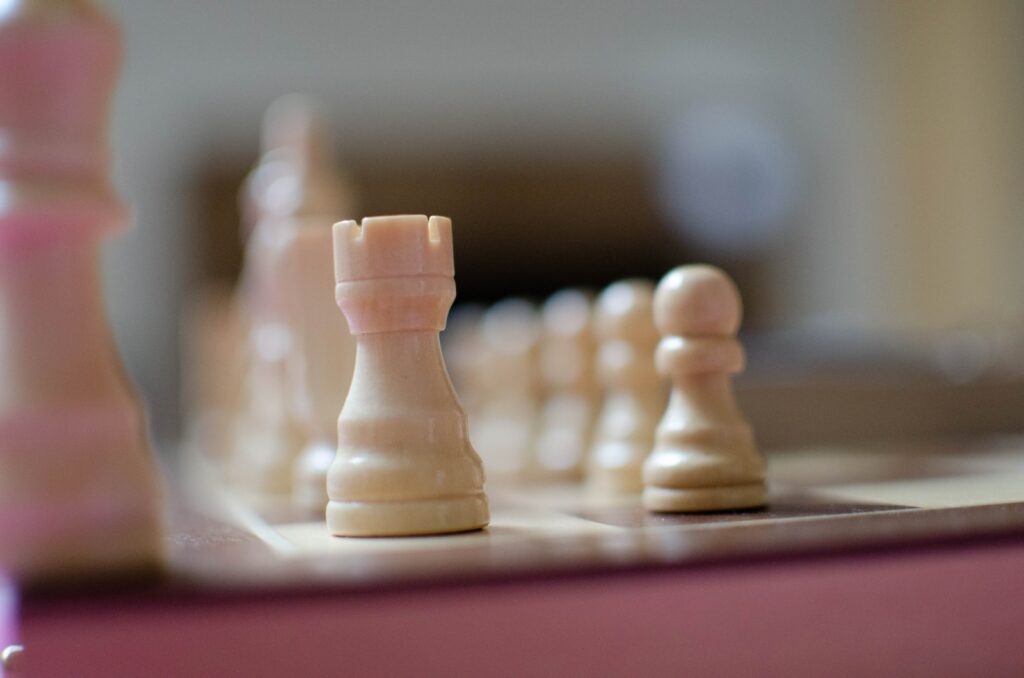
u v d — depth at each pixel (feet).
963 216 4.35
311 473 1.23
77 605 0.83
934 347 2.59
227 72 4.80
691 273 1.13
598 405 1.57
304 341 1.25
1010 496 1.09
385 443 1.00
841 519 0.98
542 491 1.37
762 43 4.99
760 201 5.00
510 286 5.06
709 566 0.87
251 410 1.53
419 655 0.85
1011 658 0.90
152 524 0.86
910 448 1.77
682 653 0.87
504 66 4.96
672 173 5.07
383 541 0.97
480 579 0.85
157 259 4.74
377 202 4.98
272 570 0.86
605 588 0.86
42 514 0.84
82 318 0.86
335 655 0.84
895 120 4.55
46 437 0.85
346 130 4.94
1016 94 4.26
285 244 1.31
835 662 0.88
